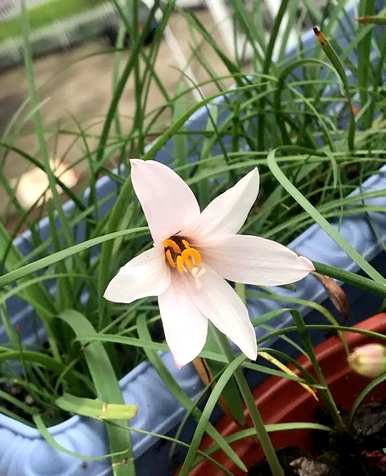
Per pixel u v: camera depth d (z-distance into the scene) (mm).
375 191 255
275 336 230
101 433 210
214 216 172
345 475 226
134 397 218
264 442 198
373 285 197
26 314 304
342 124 359
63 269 261
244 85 295
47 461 205
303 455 229
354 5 391
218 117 347
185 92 289
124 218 260
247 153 274
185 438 236
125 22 278
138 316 249
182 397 213
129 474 198
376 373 205
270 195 294
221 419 232
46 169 257
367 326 240
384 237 265
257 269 177
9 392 277
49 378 275
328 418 239
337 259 253
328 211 273
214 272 179
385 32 296
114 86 305
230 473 206
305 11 410
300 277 175
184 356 170
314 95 331
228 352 196
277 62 327
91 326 234
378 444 231
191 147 347
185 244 175
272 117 321
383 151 267
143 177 160
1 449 213
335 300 241
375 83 297
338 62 231
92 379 237
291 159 259
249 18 335
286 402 237
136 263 165
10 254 265
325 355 240
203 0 506
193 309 176
